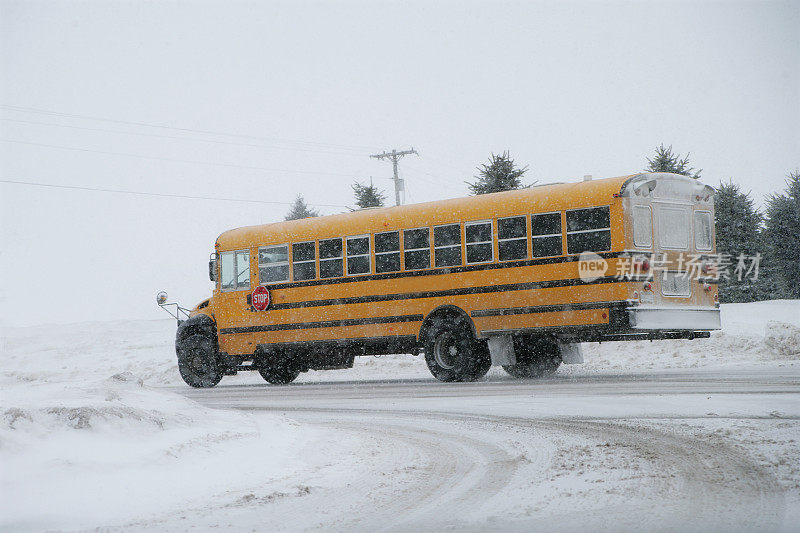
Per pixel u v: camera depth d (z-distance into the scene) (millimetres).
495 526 5707
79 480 7125
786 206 45656
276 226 20000
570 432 9758
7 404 8578
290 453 9008
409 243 17922
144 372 26328
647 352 21594
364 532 5691
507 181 35531
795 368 16438
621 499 6312
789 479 6656
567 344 17656
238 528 5855
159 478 7441
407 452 9117
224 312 20688
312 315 19234
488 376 19266
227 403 15570
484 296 16922
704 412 10531
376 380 20578
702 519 5605
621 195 15500
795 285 45375
